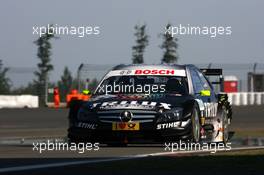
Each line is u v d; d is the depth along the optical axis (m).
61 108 107.38
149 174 22.88
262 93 131.62
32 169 24.09
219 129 40.19
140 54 131.00
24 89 121.19
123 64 40.06
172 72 38.75
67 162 26.55
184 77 38.50
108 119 35.12
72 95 106.12
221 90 44.66
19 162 26.81
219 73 44.50
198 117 36.78
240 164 25.36
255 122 71.88
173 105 35.44
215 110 40.25
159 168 24.36
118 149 34.41
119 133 35.03
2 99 111.56
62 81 122.88
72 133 35.78
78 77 105.44
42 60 120.38
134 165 25.27
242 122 71.94
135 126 34.81
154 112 34.94
